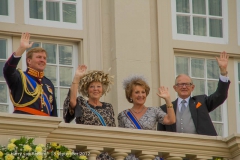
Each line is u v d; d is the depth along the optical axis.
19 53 27.58
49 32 35.06
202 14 37.62
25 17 34.94
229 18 37.97
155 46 36.41
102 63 35.50
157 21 36.66
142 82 30.31
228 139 29.33
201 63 37.25
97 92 29.56
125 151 28.09
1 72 34.28
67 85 35.06
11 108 33.97
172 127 30.73
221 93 30.94
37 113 27.98
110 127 28.02
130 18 35.88
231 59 37.75
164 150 28.64
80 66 29.05
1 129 26.47
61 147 27.08
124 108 34.62
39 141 26.81
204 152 29.17
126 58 35.38
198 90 36.88
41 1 35.34
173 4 37.19
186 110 30.98
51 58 35.12
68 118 28.95
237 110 37.31
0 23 34.50
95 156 27.77
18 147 26.22
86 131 27.75
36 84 28.28
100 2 36.06
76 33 35.47
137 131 28.31
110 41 35.81
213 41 37.41
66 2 35.69
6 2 34.84
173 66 36.44
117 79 34.97
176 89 31.44
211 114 36.91
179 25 37.09
